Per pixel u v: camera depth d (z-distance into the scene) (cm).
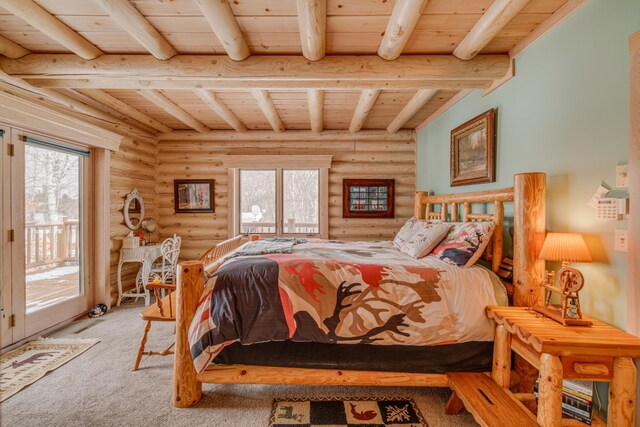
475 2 183
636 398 139
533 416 147
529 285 189
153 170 467
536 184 189
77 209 340
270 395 198
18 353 250
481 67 239
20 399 191
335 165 473
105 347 263
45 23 195
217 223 476
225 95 335
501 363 173
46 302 303
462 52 230
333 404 189
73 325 313
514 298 195
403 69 239
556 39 194
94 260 359
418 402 192
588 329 147
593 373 134
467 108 310
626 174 150
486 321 182
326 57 238
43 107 282
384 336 181
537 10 191
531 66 217
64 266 324
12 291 264
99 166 359
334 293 186
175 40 223
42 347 262
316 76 241
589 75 171
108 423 171
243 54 231
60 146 312
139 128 430
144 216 443
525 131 224
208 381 187
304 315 180
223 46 218
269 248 267
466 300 187
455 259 209
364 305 184
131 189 417
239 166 467
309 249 278
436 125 390
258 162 465
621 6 152
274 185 480
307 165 464
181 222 475
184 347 185
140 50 238
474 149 289
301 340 180
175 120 430
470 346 187
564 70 188
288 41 224
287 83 266
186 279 186
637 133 142
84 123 325
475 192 265
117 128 389
